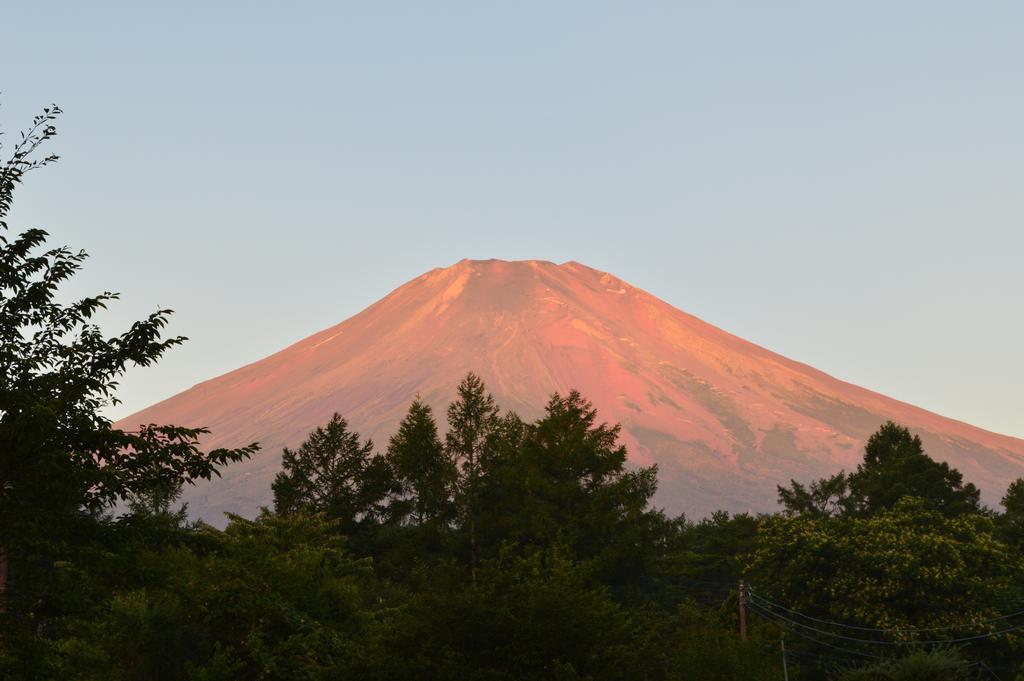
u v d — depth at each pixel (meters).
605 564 86.88
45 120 31.81
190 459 30.70
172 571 47.69
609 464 96.12
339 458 105.88
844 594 73.81
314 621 51.50
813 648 74.88
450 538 98.19
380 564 95.56
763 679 56.12
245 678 48.88
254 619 49.47
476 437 107.00
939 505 112.44
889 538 75.75
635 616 62.22
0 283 30.31
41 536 28.62
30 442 27.78
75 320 31.33
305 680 46.44
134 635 47.59
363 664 43.31
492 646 43.44
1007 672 71.31
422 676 41.81
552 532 89.44
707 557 109.88
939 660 60.53
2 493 28.66
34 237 31.09
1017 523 96.31
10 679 28.22
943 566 73.75
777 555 77.38
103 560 28.86
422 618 44.28
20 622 28.70
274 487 104.69
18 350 30.36
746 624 75.81
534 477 94.19
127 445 30.27
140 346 31.25
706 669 55.91
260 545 54.72
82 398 29.56
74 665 40.69
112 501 30.59
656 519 96.50
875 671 62.19
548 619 43.97
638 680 45.56
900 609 73.69
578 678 42.25
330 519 101.38
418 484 106.38
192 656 48.69
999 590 72.50
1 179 30.88
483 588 47.78
